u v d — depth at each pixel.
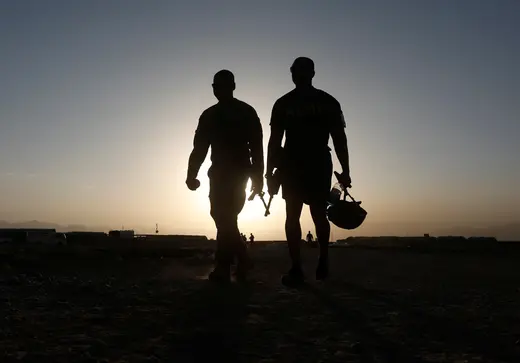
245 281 7.06
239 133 7.18
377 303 5.20
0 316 4.48
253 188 7.20
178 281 7.05
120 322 4.25
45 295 5.68
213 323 4.23
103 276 7.93
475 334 3.88
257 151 7.22
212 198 7.19
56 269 9.48
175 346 3.54
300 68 6.79
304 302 5.22
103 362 3.13
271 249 19.39
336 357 3.27
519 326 4.15
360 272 8.82
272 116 6.85
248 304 5.07
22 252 13.09
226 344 3.59
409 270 9.38
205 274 8.33
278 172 6.79
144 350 3.44
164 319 4.36
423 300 5.43
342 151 6.81
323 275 6.97
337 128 6.78
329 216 6.58
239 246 7.25
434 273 8.77
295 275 6.68
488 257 14.53
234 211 7.15
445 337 3.79
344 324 4.21
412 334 3.88
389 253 17.05
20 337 3.76
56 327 4.08
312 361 3.20
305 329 4.03
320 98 6.78
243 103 7.34
